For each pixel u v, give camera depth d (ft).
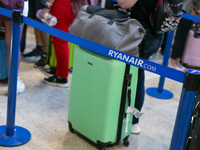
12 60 6.63
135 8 7.11
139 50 7.20
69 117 7.83
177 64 15.26
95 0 9.44
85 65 7.06
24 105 9.18
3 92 9.82
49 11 9.42
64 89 10.83
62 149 7.26
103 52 5.92
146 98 11.00
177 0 6.62
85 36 6.95
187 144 4.87
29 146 7.17
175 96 11.68
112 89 6.63
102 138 7.02
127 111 7.04
